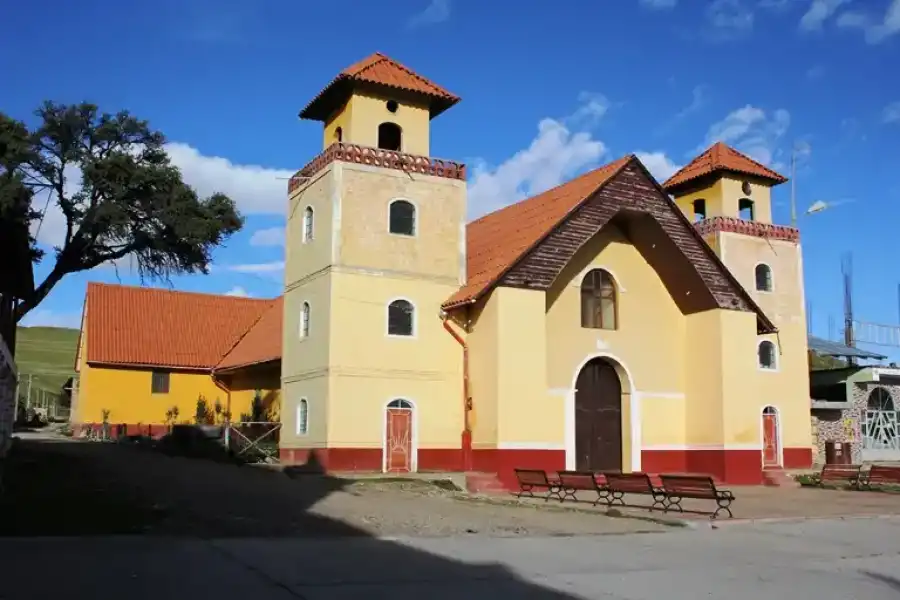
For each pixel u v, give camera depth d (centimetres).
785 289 3916
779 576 1237
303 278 3005
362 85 2927
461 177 3041
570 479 2280
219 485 2288
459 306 2838
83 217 3366
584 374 3058
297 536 1505
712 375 3111
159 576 1087
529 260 2786
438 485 2614
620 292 3130
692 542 1571
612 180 2948
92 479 2280
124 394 4356
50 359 10900
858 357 4669
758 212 4006
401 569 1194
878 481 2969
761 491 2864
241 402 4228
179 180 3488
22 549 1266
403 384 2827
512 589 1079
